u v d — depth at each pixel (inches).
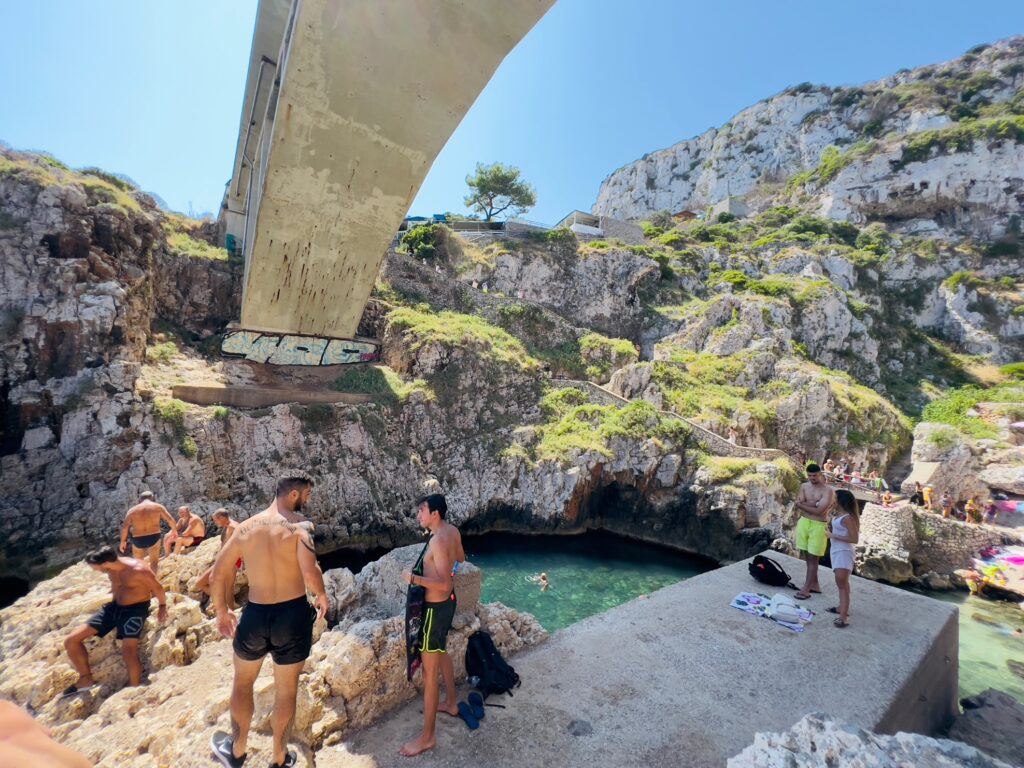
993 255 2219.5
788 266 2053.4
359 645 166.7
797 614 246.1
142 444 717.3
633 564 835.4
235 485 767.1
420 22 434.3
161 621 254.7
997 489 946.7
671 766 150.7
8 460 655.8
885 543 803.4
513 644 211.6
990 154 2395.4
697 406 1167.6
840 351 1653.5
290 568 137.2
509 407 1095.6
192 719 153.2
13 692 217.6
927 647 229.0
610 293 1740.9
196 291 1021.8
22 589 600.4
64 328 725.9
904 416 1429.6
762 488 876.0
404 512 879.1
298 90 486.9
